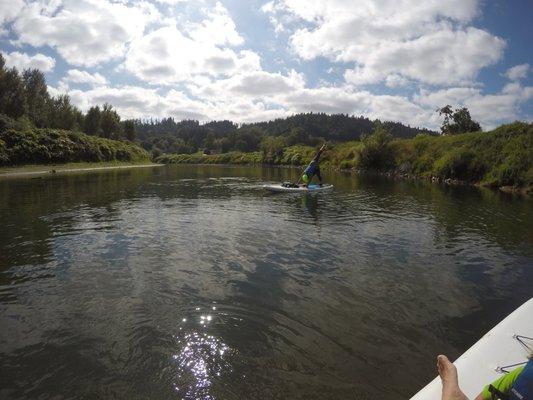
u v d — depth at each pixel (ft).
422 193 77.25
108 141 235.81
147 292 24.07
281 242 36.06
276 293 24.07
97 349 17.65
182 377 15.67
